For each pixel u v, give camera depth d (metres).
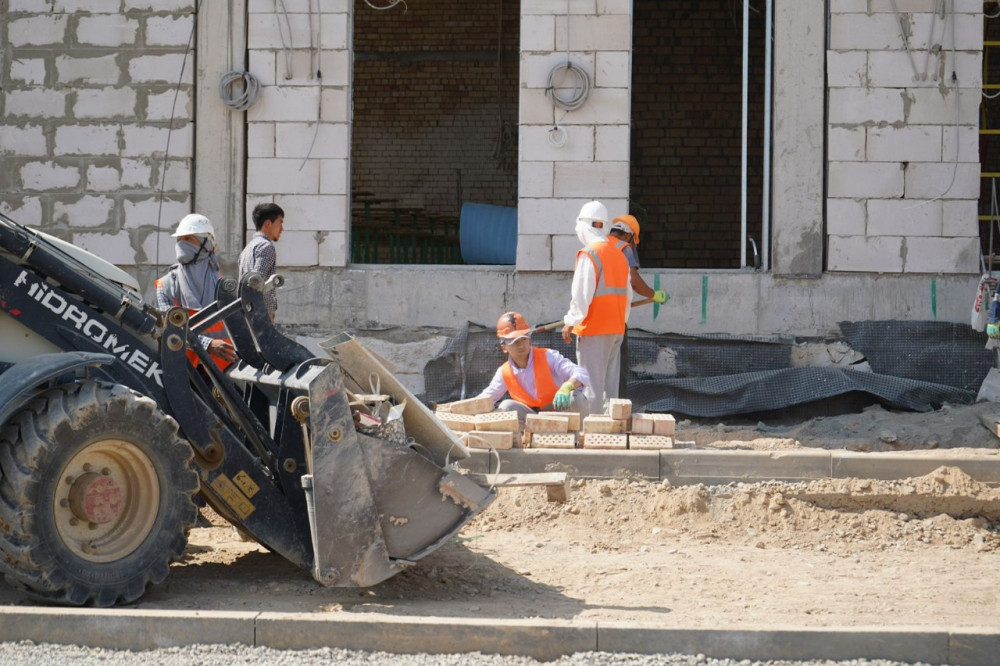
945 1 15.60
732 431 14.52
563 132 15.82
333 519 7.88
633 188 25.44
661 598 8.38
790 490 11.10
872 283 15.74
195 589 8.36
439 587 8.62
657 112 25.38
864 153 15.72
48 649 6.89
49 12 16.20
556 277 15.93
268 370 8.49
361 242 25.11
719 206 25.28
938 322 15.58
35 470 7.36
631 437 11.56
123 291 8.45
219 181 16.14
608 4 15.75
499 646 6.93
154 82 16.14
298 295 16.14
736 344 15.75
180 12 16.14
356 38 26.17
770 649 6.85
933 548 10.51
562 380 12.26
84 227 16.23
